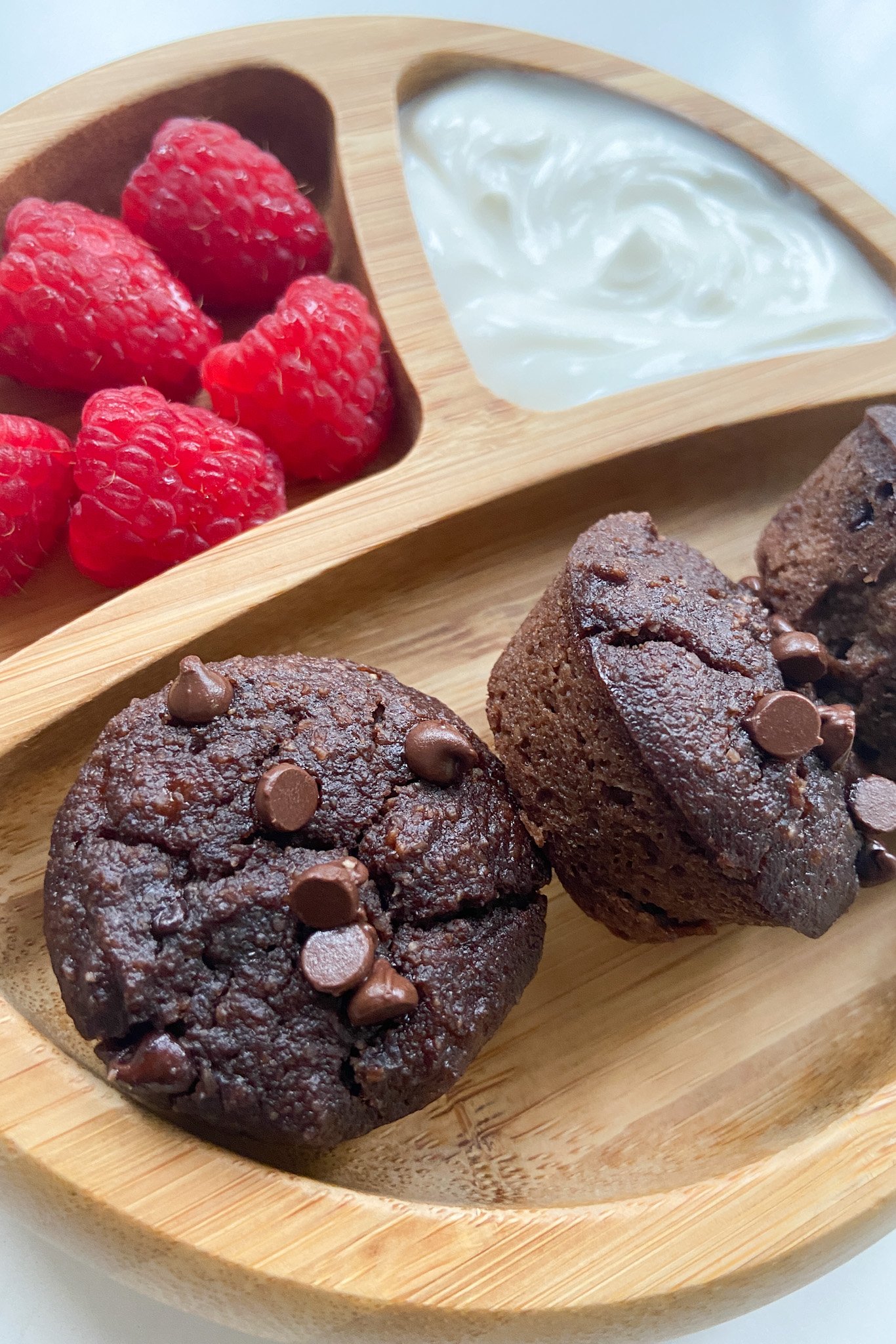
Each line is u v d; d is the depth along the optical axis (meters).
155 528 0.18
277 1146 0.16
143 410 0.18
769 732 0.16
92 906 0.15
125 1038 0.15
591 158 0.21
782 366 0.20
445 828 0.16
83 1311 0.16
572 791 0.16
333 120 0.20
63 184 0.20
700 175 0.21
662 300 0.21
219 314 0.20
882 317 0.21
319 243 0.20
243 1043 0.15
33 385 0.20
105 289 0.19
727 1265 0.15
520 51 0.21
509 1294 0.15
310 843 0.15
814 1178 0.15
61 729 0.17
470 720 0.19
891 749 0.18
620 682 0.16
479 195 0.21
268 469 0.19
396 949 0.15
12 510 0.18
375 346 0.19
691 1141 0.17
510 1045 0.17
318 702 0.16
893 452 0.17
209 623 0.17
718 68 0.24
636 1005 0.17
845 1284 0.17
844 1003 0.18
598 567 0.16
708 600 0.17
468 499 0.19
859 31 0.24
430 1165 0.16
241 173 0.19
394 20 0.21
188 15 0.23
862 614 0.18
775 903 0.16
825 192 0.21
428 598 0.19
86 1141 0.15
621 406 0.19
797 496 0.18
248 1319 0.15
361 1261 0.14
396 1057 0.15
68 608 0.19
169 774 0.15
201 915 0.15
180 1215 0.15
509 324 0.20
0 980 0.16
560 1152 0.17
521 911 0.16
